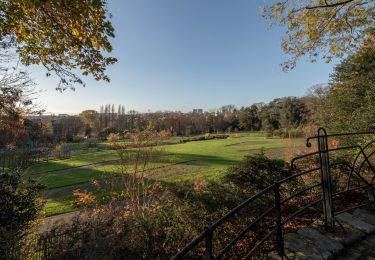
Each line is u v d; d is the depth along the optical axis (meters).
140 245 4.38
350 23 8.03
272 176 5.54
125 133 13.52
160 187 9.92
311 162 7.30
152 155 13.37
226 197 4.62
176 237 4.21
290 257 2.94
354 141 9.65
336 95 12.77
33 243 6.06
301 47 8.97
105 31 4.56
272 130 61.38
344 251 3.13
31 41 4.91
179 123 73.50
